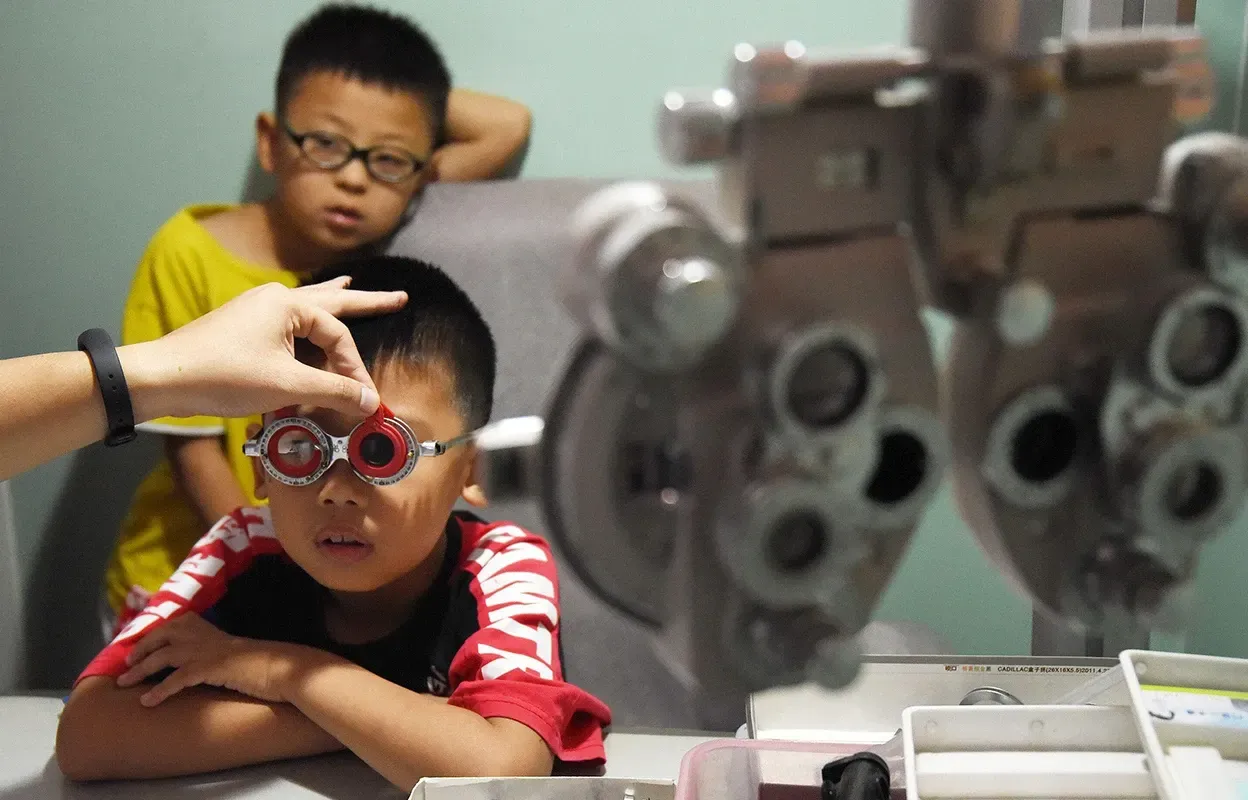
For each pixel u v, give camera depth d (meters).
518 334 0.68
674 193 0.26
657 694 0.72
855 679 0.27
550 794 0.57
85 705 0.73
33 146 1.19
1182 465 0.27
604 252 0.24
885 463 0.26
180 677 0.73
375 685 0.71
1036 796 0.45
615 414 0.25
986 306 0.26
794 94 0.24
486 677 0.73
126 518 1.17
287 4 1.13
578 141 1.06
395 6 1.08
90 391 0.67
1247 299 0.27
